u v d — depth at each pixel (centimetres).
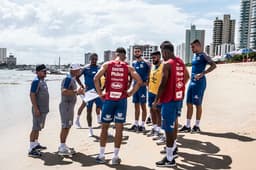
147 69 956
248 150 709
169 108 634
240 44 14338
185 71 664
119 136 656
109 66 662
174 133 664
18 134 1016
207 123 1030
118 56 676
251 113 1168
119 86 658
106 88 669
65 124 723
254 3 12675
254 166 607
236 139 810
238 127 952
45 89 750
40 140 886
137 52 959
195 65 884
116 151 657
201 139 820
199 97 885
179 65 644
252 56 9831
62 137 729
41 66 743
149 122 1118
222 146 753
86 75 981
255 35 12756
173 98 632
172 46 648
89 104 907
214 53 17200
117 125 657
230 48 15100
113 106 660
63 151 728
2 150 804
